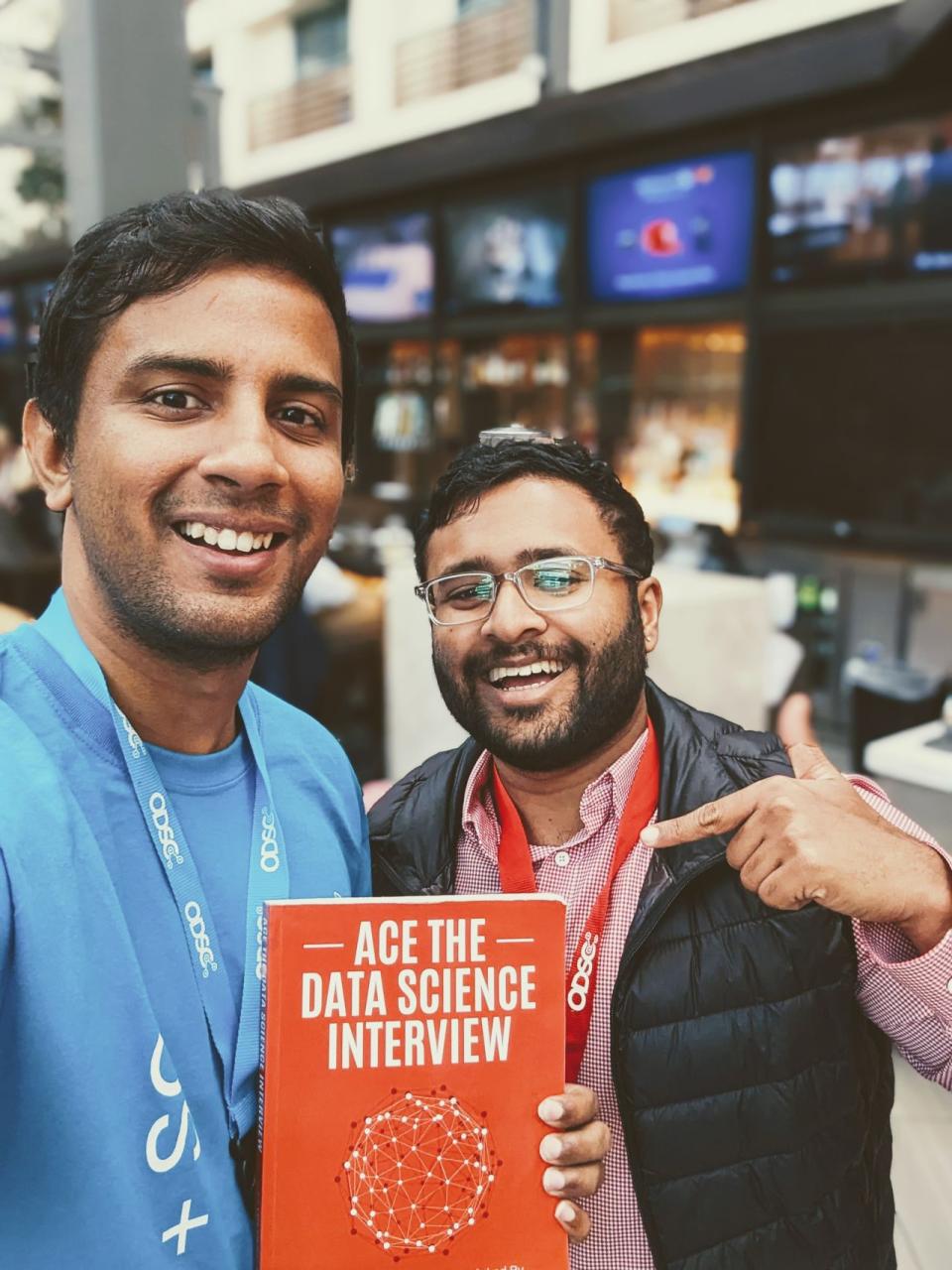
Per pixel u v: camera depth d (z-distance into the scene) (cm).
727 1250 93
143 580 75
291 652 291
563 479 97
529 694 95
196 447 74
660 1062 92
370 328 738
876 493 497
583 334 604
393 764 259
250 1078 82
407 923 82
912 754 235
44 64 317
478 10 675
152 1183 72
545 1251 83
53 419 78
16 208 743
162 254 73
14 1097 68
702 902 96
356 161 680
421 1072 81
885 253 466
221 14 865
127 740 79
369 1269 80
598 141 544
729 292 526
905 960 95
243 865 87
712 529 428
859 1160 98
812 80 450
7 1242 68
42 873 70
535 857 104
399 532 598
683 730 104
